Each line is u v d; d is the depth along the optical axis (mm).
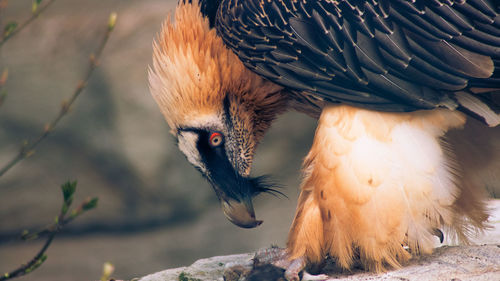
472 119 7230
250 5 7121
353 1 6758
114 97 19750
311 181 7125
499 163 7430
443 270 7117
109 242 19875
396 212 6754
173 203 20172
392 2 6715
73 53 20109
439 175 6844
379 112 6914
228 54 7516
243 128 7812
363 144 6812
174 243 19750
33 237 5594
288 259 7379
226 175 7824
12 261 18875
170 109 7684
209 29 7605
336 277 7305
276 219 20266
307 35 6926
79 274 18656
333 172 6883
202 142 7727
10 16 20297
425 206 6801
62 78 19906
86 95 19828
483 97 6867
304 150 20906
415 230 6824
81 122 19719
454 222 7344
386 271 7164
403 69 6746
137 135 19719
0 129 19766
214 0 7688
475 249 7785
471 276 6969
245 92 7699
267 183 8289
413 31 6691
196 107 7574
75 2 21125
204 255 19609
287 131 20766
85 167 19875
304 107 8031
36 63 19953
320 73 6992
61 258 19109
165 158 19844
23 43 20172
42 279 18484
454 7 6574
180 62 7441
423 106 6793
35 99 19766
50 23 20500
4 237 19734
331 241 7004
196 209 20391
